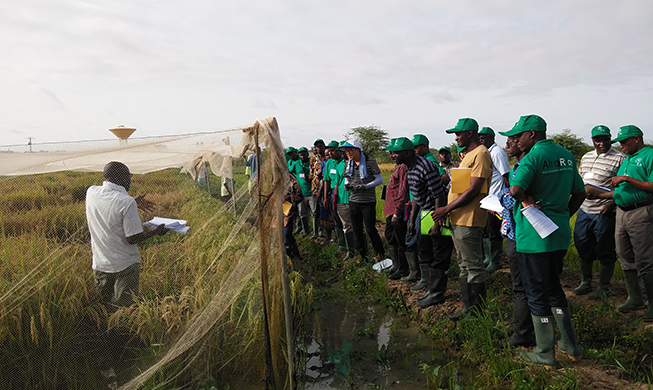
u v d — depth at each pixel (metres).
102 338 2.85
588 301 4.75
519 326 3.86
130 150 2.96
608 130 4.82
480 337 3.95
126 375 2.84
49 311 2.75
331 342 4.59
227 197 4.35
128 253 3.04
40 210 2.94
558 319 3.52
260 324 3.28
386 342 4.52
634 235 4.12
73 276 2.89
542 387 3.19
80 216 2.96
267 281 2.92
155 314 2.95
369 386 3.67
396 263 6.14
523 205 3.41
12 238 2.88
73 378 2.77
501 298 4.96
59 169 3.04
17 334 2.71
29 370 2.71
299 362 4.10
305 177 9.07
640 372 3.26
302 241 8.91
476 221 4.25
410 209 5.62
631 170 4.16
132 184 4.35
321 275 6.84
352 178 6.71
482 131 5.90
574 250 6.45
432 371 3.86
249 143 2.96
